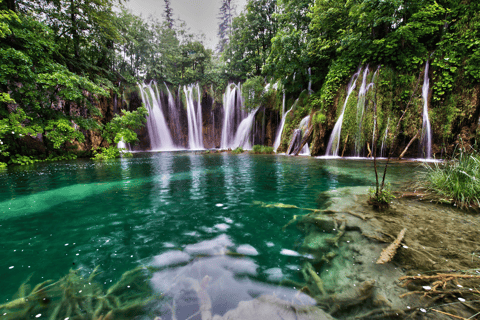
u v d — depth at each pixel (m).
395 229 2.19
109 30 16.25
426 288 1.28
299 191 4.12
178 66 32.91
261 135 21.84
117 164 9.74
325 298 1.26
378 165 7.79
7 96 8.95
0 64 8.78
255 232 2.31
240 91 25.38
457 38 9.32
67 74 11.14
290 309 1.18
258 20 23.27
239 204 3.38
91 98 16.80
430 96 9.86
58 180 5.70
